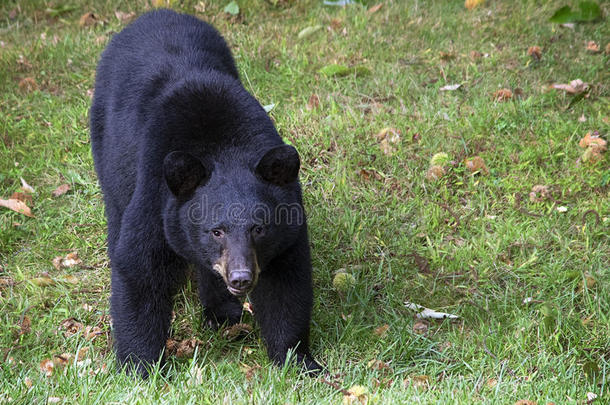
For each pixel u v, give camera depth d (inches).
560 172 461.4
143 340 327.6
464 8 642.2
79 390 300.0
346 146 481.4
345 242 425.1
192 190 309.0
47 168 485.1
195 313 383.6
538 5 637.9
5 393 296.5
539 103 520.1
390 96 534.6
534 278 392.8
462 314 376.8
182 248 315.6
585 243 413.1
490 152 473.4
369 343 361.7
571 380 330.6
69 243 433.7
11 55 584.7
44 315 379.6
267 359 353.1
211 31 410.0
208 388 311.6
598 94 531.8
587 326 364.5
